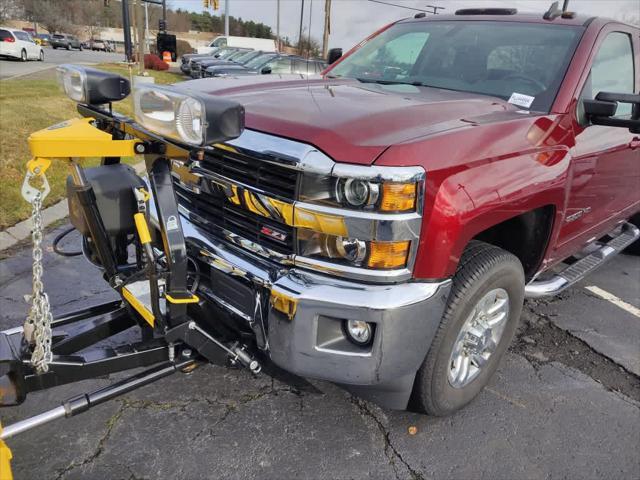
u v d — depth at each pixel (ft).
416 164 6.64
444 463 8.12
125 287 7.77
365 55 13.46
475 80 11.11
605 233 13.93
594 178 10.68
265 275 7.25
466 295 7.77
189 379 9.64
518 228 9.81
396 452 8.26
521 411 9.46
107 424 8.42
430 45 12.38
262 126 7.38
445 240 6.94
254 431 8.47
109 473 7.50
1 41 79.10
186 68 76.43
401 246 6.72
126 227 7.26
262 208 7.25
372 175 6.43
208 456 7.91
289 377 9.87
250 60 59.16
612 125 9.61
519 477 7.96
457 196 7.00
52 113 28.71
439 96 9.80
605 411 9.68
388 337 6.84
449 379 8.50
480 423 9.05
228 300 7.79
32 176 5.88
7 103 28.58
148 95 5.94
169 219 6.89
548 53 10.55
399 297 6.77
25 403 8.75
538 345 11.79
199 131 5.56
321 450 8.18
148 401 9.01
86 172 7.11
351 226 6.61
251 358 7.97
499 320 9.02
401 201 6.55
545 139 8.89
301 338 6.93
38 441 7.98
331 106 8.09
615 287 15.38
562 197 9.26
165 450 7.97
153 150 6.35
